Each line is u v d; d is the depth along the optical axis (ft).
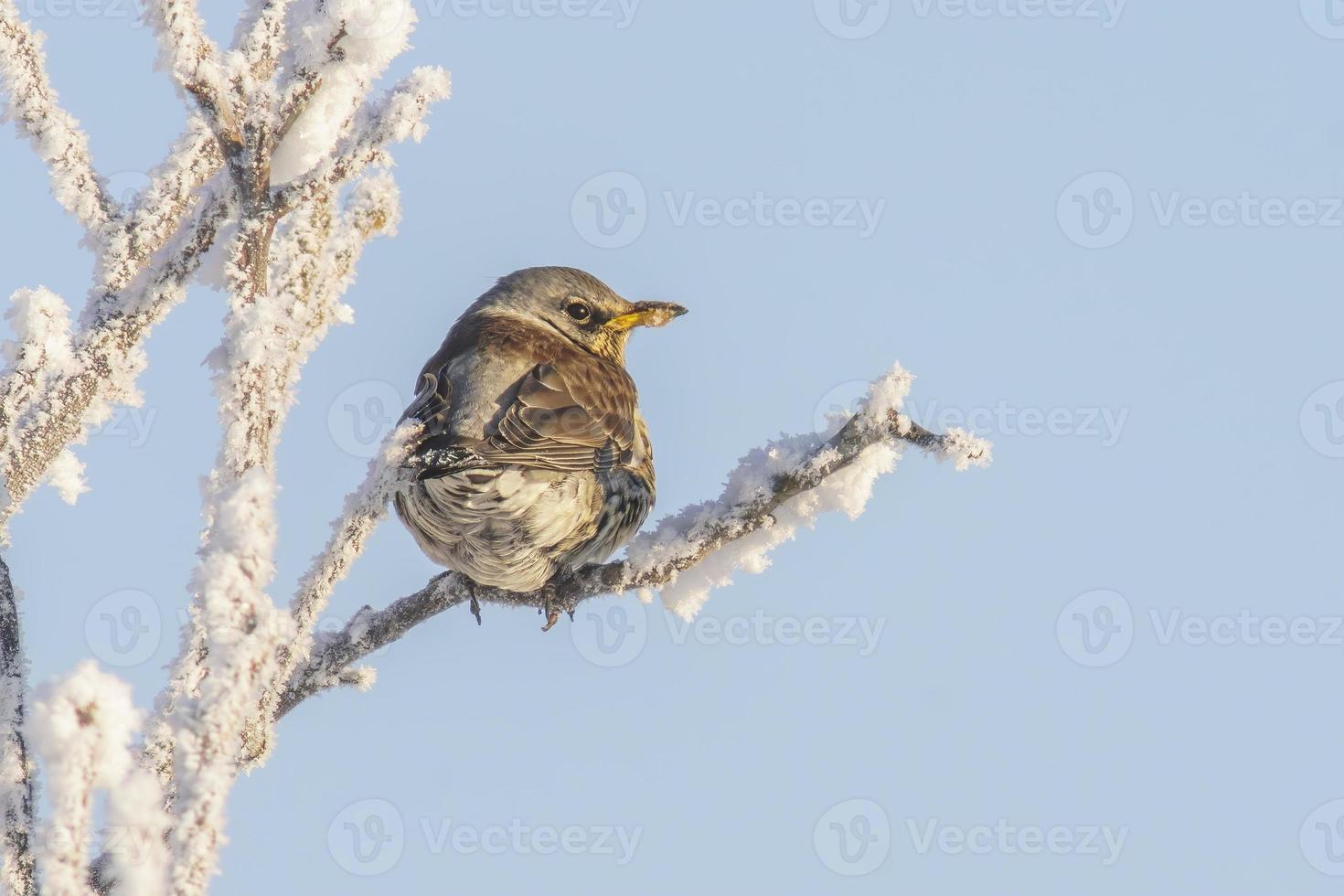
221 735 14.98
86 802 13.78
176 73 20.89
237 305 20.52
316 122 22.07
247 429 18.44
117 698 14.03
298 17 22.17
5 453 20.84
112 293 21.91
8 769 17.70
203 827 14.58
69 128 22.00
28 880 17.24
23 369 21.25
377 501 21.40
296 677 26.66
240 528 15.74
